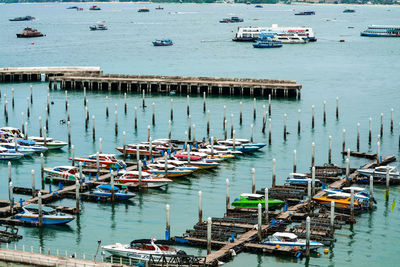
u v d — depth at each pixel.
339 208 106.75
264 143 154.88
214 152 140.62
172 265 82.25
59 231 98.69
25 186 122.00
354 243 93.88
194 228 96.25
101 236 96.56
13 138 151.88
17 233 97.38
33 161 140.62
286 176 127.94
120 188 118.12
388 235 96.75
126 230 98.88
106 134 165.12
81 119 183.75
